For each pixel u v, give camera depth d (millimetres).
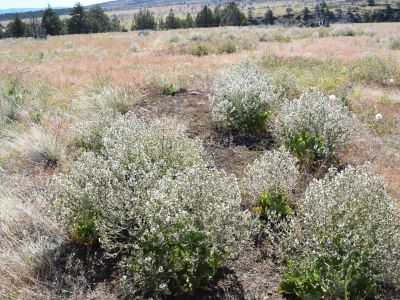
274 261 3625
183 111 7242
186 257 3078
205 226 3211
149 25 69688
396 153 5785
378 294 3178
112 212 3410
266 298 3236
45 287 3406
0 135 6551
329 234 3143
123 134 4977
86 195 3600
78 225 3734
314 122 5375
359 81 9758
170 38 25922
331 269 3045
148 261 3023
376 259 3062
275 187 4230
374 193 3449
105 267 3568
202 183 3467
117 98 7336
